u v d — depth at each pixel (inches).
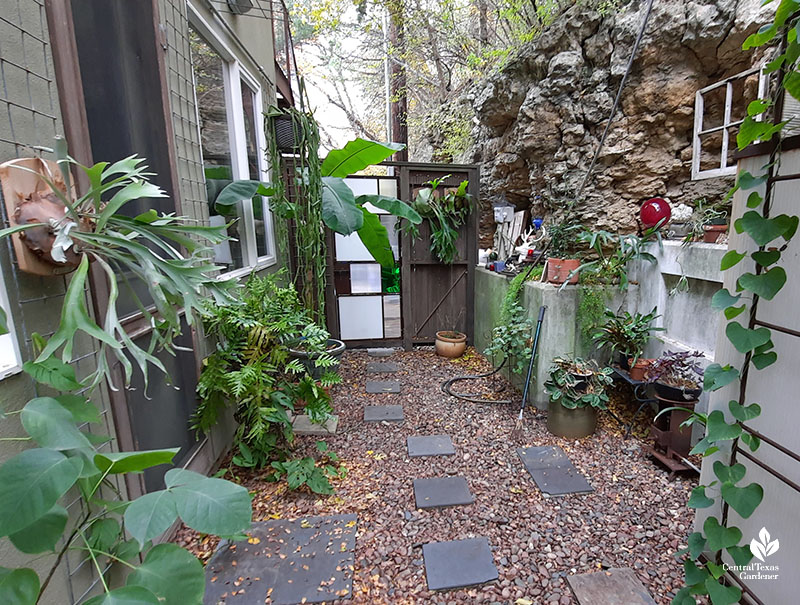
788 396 45.3
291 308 99.9
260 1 137.9
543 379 110.2
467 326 178.2
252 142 134.6
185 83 82.0
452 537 65.2
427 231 170.7
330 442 97.7
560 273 110.6
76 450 28.5
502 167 183.5
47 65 43.2
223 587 55.6
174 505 27.0
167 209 70.4
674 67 120.3
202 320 80.9
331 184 123.3
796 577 45.6
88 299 48.2
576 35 137.6
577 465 85.4
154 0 67.8
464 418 109.3
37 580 25.0
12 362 37.4
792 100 42.3
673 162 127.9
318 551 62.1
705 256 89.0
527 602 53.2
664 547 62.4
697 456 83.4
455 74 293.1
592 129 139.6
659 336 105.6
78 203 37.6
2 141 37.2
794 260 43.8
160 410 64.6
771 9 99.4
